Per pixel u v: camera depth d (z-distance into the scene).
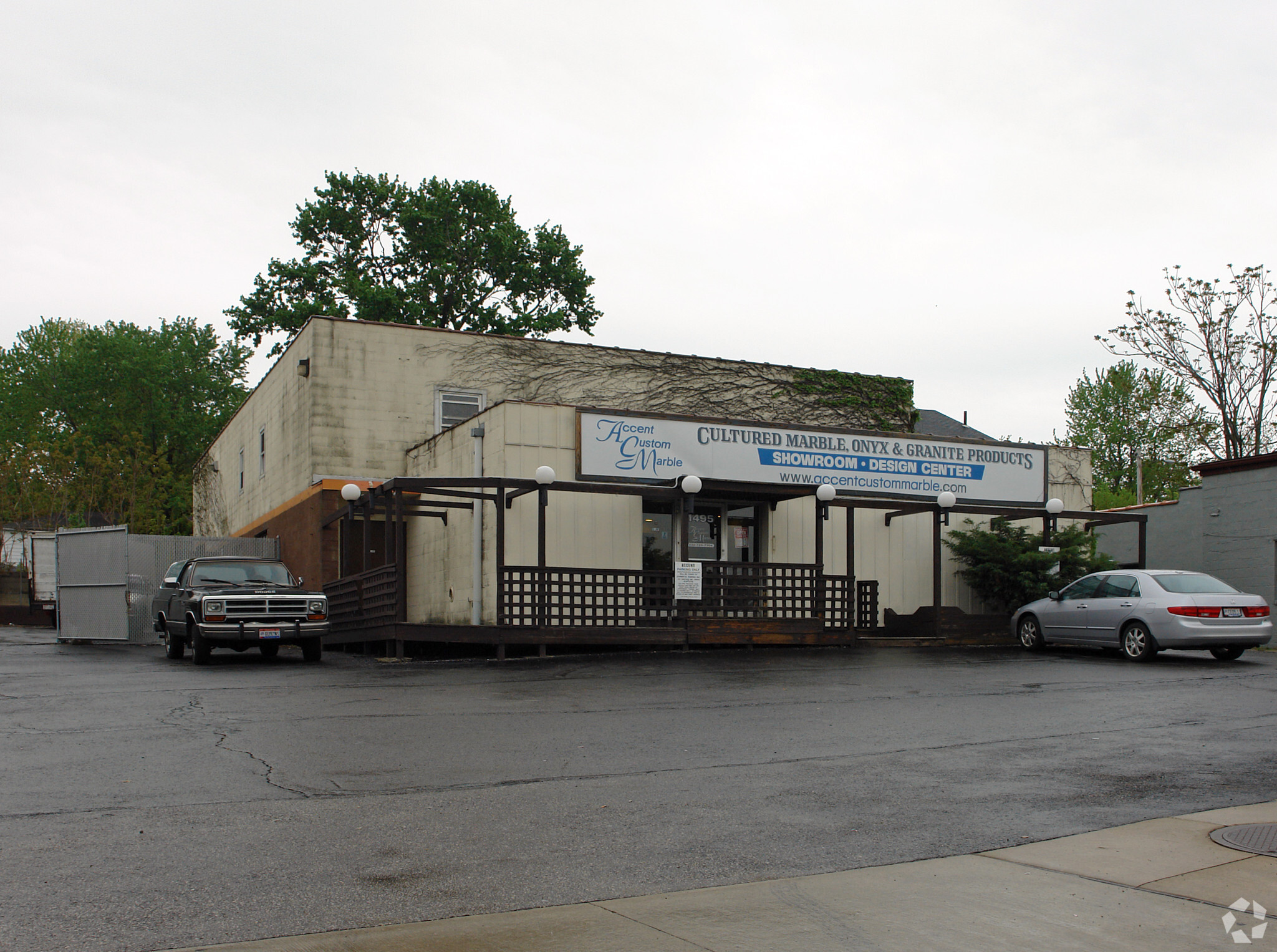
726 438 20.66
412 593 23.33
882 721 10.81
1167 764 8.70
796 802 7.30
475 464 19.80
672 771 8.30
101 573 24.88
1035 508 23.52
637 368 26.61
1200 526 25.80
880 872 5.73
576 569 18.41
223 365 59.12
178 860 5.83
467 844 6.19
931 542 23.41
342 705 11.80
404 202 44.22
